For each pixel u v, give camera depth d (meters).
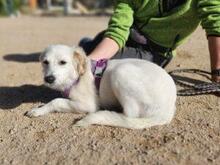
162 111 1.73
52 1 12.09
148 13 2.21
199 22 2.21
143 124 1.71
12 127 1.82
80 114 1.86
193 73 2.42
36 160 1.57
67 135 1.71
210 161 1.52
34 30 4.94
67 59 1.81
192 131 1.73
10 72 2.72
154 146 1.62
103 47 2.07
